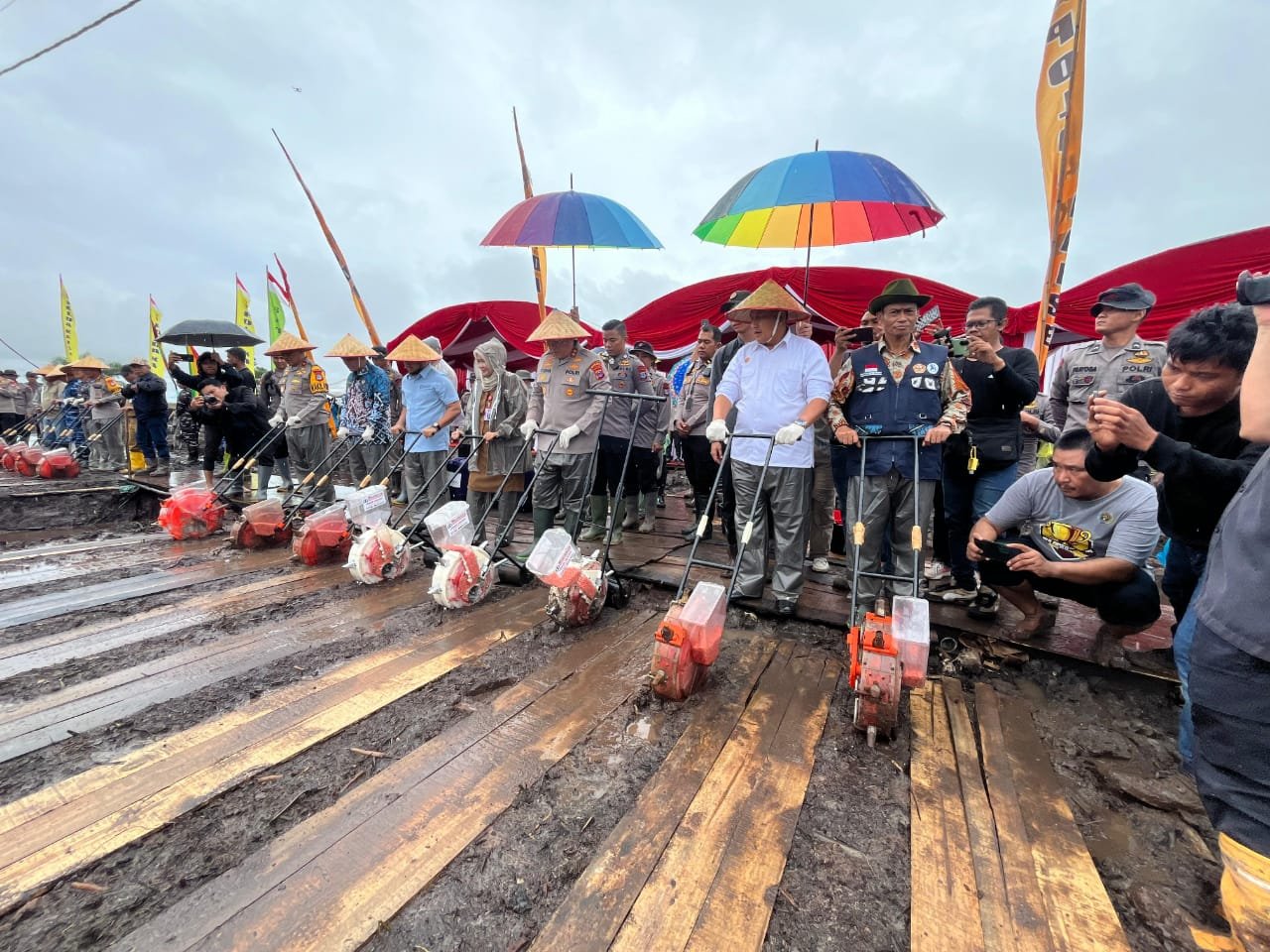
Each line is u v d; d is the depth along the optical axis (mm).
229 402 6410
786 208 3900
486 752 2098
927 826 1780
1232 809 1262
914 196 2855
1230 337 1729
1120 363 3357
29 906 1441
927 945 1385
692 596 2572
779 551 3264
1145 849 1778
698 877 1558
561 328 3959
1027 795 1950
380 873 1557
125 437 9211
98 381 9234
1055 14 3615
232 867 1573
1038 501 2777
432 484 5066
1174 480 1772
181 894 1484
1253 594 1191
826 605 3434
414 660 2793
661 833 1709
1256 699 1201
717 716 2352
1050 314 3805
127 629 3139
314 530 4309
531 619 3330
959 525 3365
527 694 2500
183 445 10523
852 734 2264
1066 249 3705
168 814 1761
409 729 2236
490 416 4441
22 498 6859
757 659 2850
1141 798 1962
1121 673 2631
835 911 1491
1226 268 6500
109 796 1831
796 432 2816
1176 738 2320
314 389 5840
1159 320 6969
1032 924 1447
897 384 2924
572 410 4148
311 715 2307
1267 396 1188
